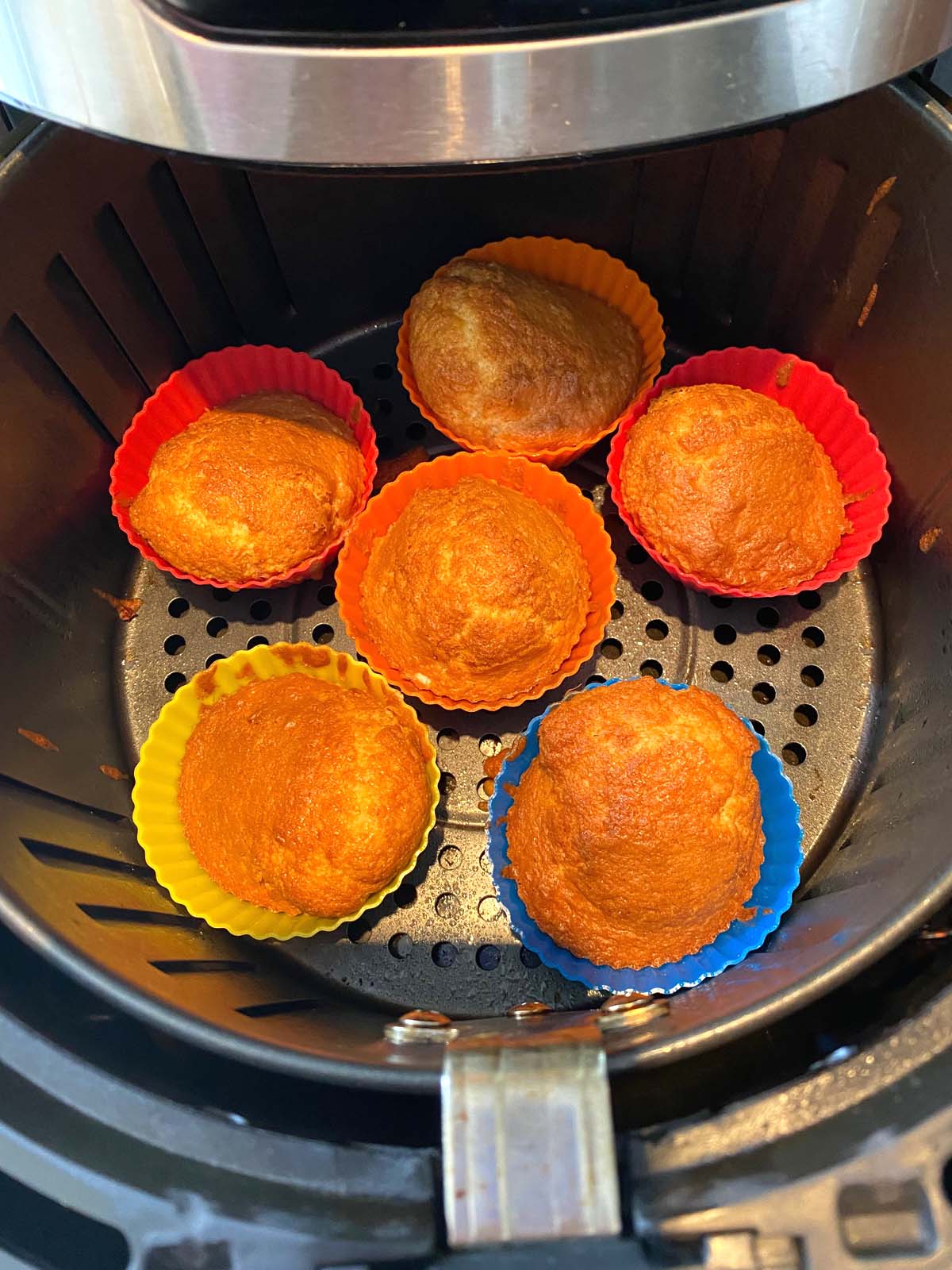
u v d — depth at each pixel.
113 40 0.13
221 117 0.14
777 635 0.23
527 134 0.14
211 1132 0.13
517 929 0.19
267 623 0.24
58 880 0.17
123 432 0.23
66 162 0.18
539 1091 0.12
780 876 0.19
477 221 0.24
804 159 0.20
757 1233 0.12
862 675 0.23
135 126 0.14
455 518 0.21
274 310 0.25
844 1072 0.13
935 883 0.14
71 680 0.22
